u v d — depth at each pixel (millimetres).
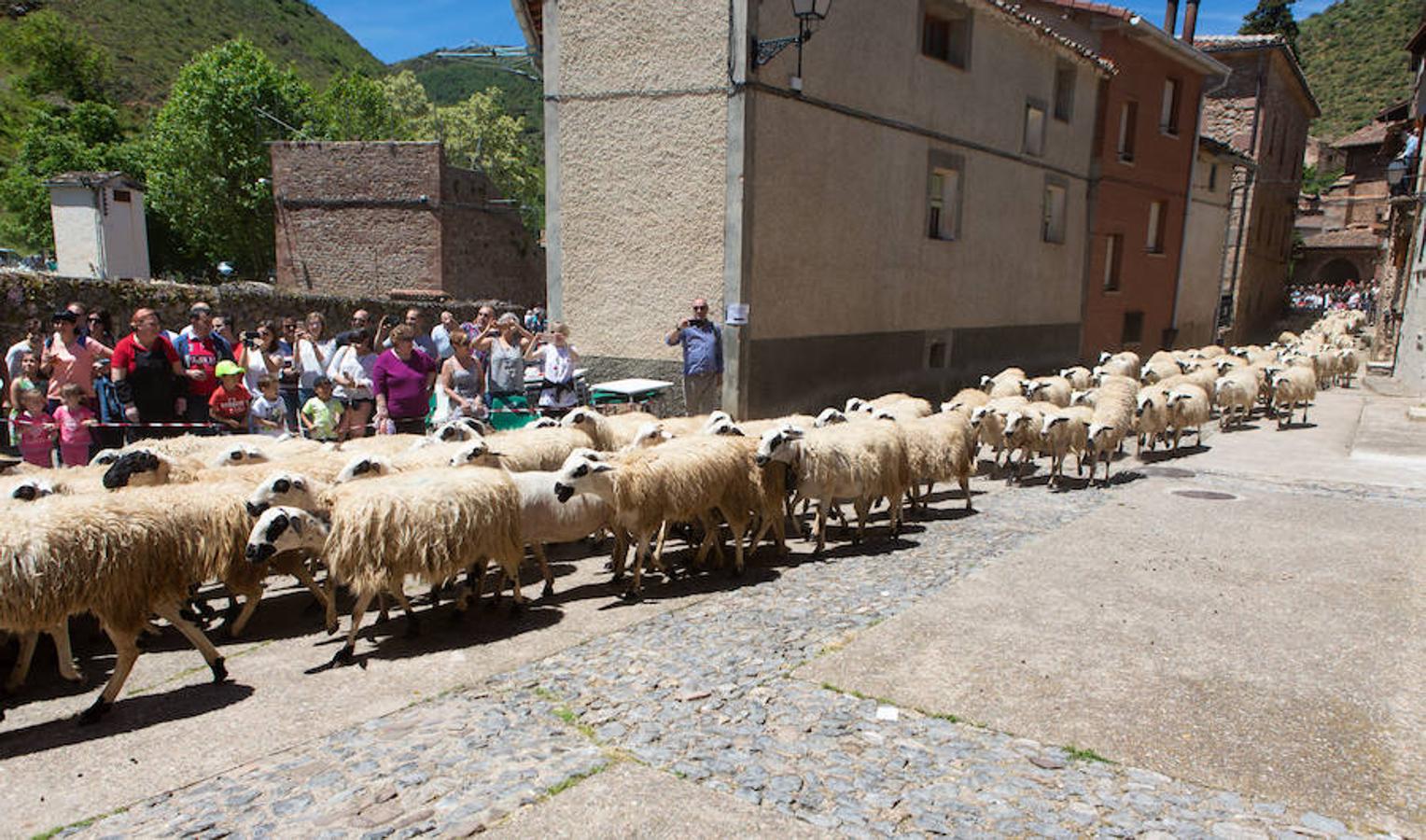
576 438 8156
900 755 3969
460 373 9375
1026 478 11273
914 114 15609
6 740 4258
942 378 17766
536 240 39219
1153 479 10852
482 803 3568
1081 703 4508
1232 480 10719
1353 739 4141
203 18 111125
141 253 19609
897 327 16094
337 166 31578
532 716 4391
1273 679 4805
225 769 3904
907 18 15094
